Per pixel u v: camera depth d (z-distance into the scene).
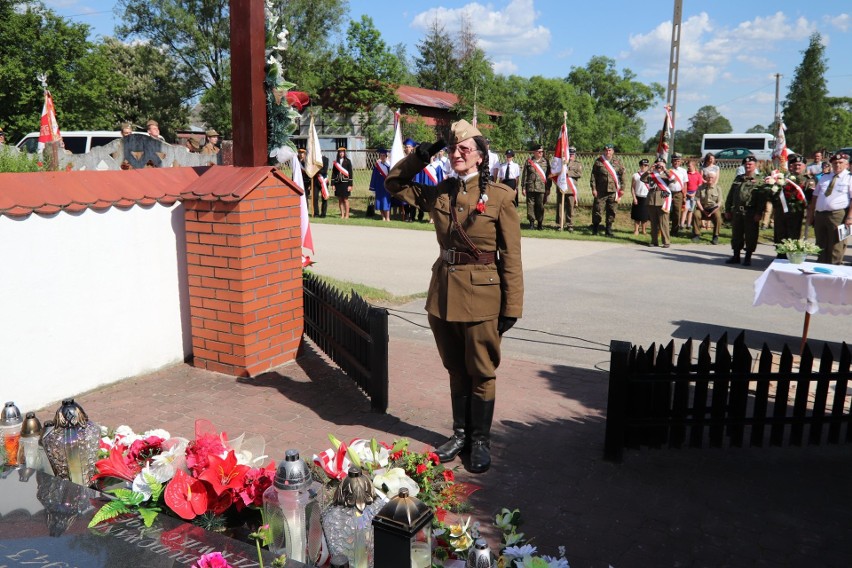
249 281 5.58
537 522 3.55
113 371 5.47
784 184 12.05
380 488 2.61
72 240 5.06
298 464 2.41
